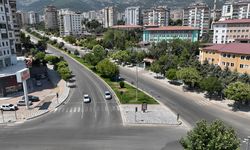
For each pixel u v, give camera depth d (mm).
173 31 171000
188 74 68312
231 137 23312
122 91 70188
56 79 86125
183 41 137625
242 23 122125
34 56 115250
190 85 72500
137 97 64500
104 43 167125
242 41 102250
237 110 54594
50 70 100812
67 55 140625
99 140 40469
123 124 47188
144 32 182250
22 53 128125
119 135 42312
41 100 62719
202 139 23422
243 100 53469
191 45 129875
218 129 24031
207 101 61406
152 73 96188
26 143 39844
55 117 51438
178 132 43531
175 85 77625
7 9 78188
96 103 60438
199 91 70188
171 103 60188
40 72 92062
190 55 113562
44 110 55281
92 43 165375
